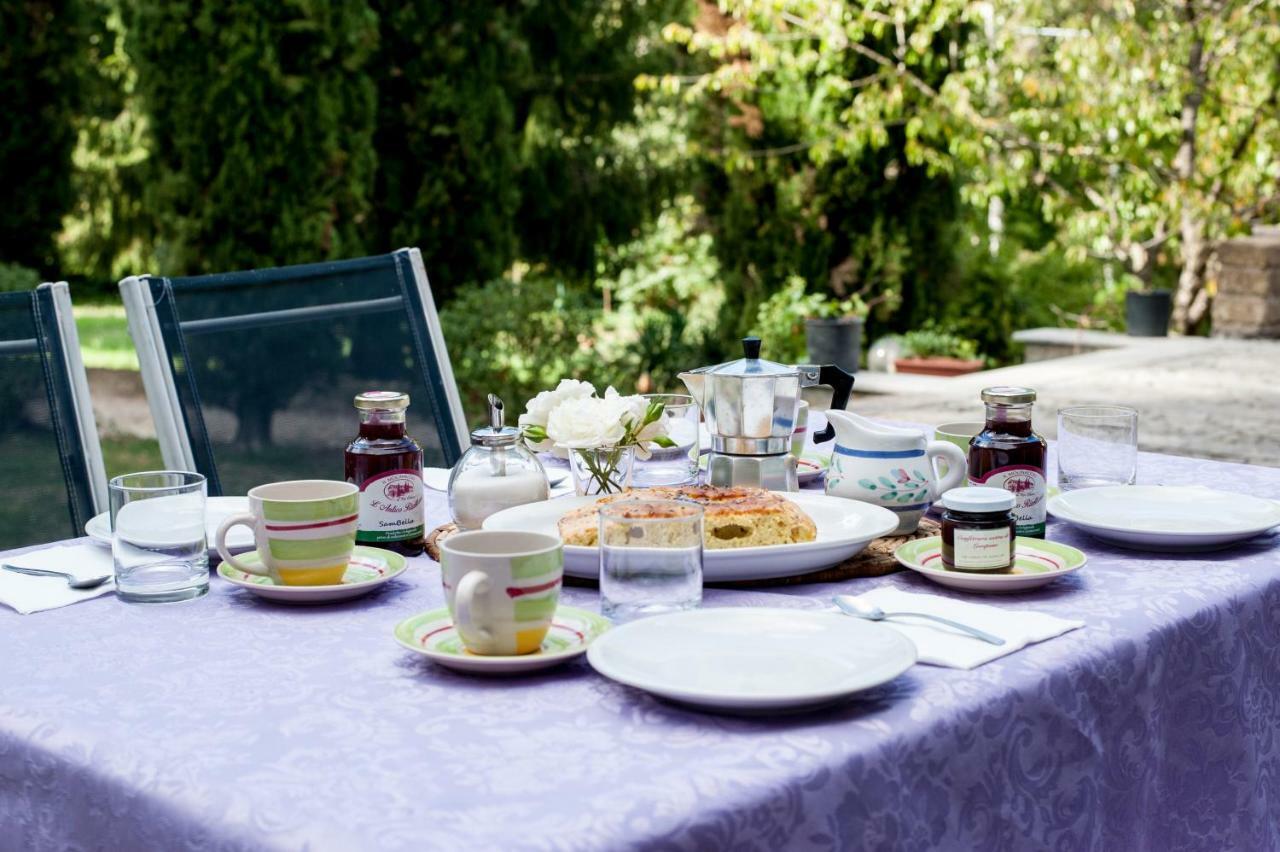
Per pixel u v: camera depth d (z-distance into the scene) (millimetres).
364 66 6910
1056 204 9000
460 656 964
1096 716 1015
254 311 2061
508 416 6207
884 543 1349
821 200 7258
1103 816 1031
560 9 8617
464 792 771
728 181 7586
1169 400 6039
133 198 11805
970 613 1094
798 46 7191
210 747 851
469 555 975
